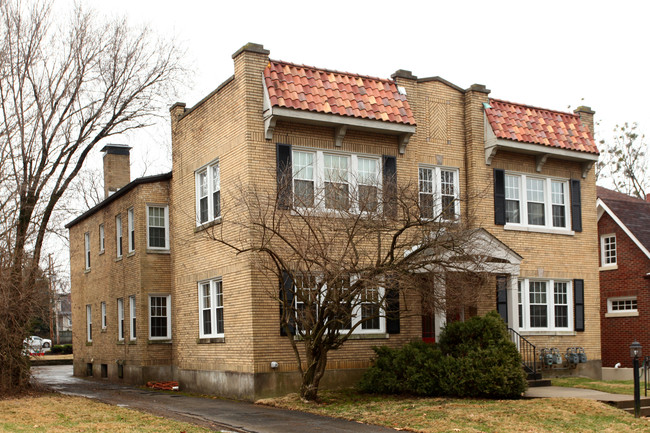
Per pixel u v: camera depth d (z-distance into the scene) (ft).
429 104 71.72
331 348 57.11
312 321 56.70
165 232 85.20
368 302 62.23
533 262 74.95
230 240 64.39
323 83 64.49
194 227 71.97
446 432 42.98
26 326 69.41
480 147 73.10
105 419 48.19
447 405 52.16
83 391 74.43
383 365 61.11
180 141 75.97
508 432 42.83
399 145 68.54
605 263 101.04
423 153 70.38
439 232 54.90
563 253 77.36
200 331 70.28
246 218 60.59
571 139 77.10
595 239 80.12
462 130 73.51
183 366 72.95
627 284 96.78
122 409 53.93
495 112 73.87
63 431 42.39
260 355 60.23
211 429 44.57
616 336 97.30
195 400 62.03
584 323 77.92
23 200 73.41
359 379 64.44
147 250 83.46
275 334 61.16
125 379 87.40
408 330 67.51
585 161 79.51
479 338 59.41
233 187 63.77
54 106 75.10
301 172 63.72
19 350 68.95
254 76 62.54
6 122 72.54
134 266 85.30
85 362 104.78
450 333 61.31
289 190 58.49
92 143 81.00
